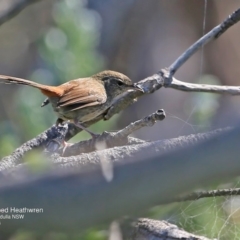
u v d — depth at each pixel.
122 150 5.79
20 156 8.78
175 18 20.77
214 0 20.30
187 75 19.48
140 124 7.39
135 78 20.61
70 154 8.45
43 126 13.48
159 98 18.84
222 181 3.32
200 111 12.51
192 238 6.24
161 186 3.30
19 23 20.19
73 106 10.29
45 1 20.23
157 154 3.34
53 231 3.41
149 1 21.05
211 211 8.14
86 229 3.42
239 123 3.28
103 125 13.34
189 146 3.29
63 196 3.30
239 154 3.22
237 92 9.09
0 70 19.84
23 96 13.80
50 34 14.95
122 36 20.72
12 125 13.81
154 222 6.64
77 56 14.72
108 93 11.07
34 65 19.62
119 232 6.82
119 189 3.30
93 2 20.58
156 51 20.61
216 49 19.78
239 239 7.92
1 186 3.31
